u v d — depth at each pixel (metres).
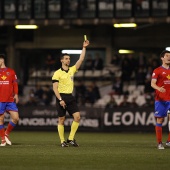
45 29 100.50
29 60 101.50
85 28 98.56
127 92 89.25
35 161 34.22
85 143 51.94
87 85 94.62
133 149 42.97
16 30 100.94
